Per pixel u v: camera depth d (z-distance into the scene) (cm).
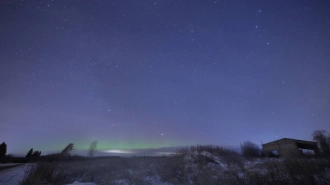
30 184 1080
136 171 1650
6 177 1311
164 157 2370
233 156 2244
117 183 1301
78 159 2839
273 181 1085
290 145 2292
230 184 1165
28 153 3228
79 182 1345
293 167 1280
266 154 2562
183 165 1728
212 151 2353
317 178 1066
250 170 1477
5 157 2950
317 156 1928
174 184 1330
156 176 1509
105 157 3139
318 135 2269
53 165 1485
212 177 1360
